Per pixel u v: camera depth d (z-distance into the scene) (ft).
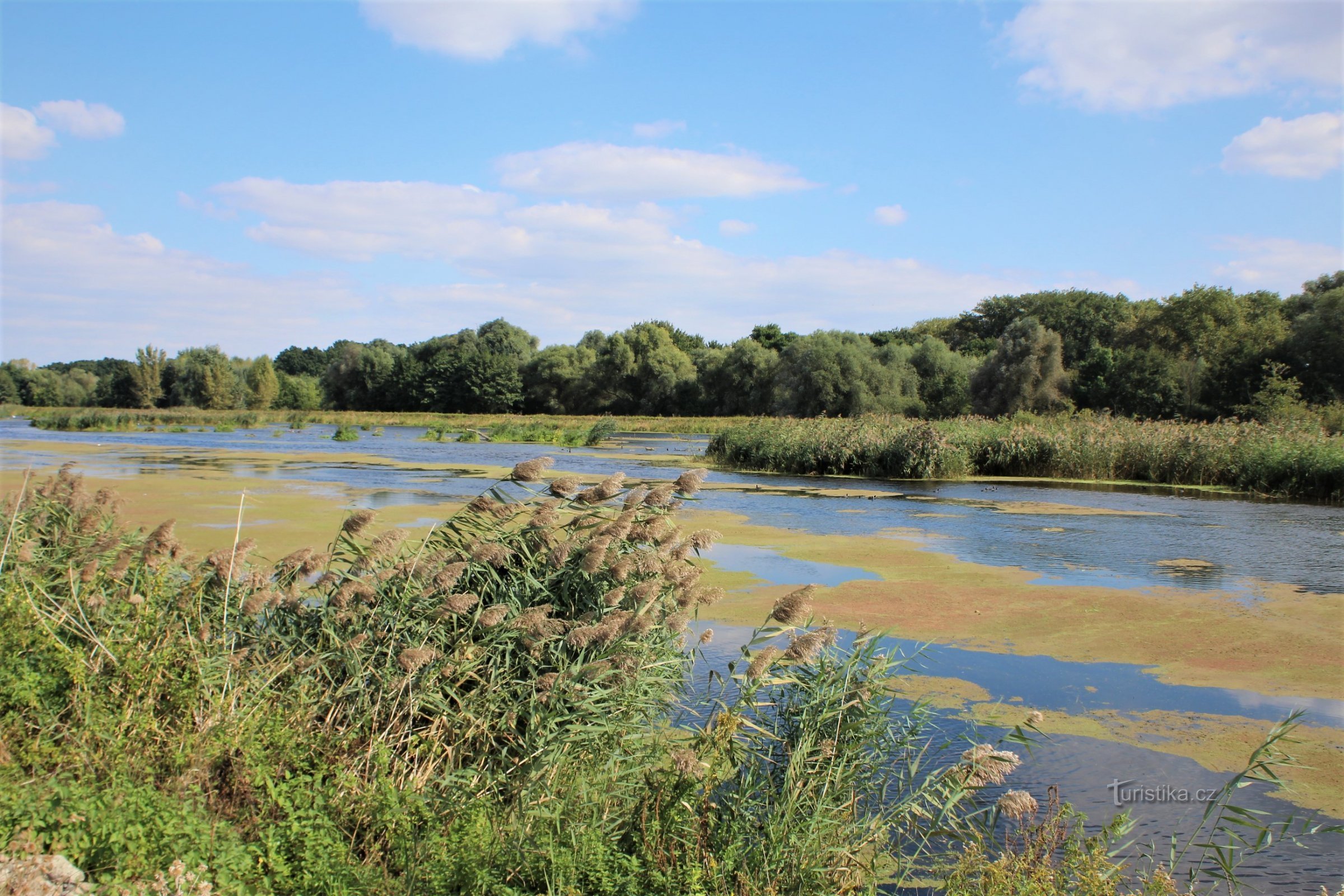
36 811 11.30
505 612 17.17
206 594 18.93
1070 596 33.35
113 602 18.94
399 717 16.34
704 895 11.80
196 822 11.84
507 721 16.31
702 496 65.57
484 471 81.76
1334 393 122.72
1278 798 17.13
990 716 21.07
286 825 12.64
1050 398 155.84
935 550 42.75
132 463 88.69
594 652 17.01
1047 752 19.12
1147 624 29.45
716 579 35.68
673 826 13.46
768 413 220.23
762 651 15.70
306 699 16.17
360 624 17.75
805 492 69.36
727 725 14.55
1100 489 73.31
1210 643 27.35
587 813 14.06
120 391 268.41
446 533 20.25
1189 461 77.92
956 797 14.11
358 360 303.07
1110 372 154.30
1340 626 29.37
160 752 14.05
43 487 27.02
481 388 274.77
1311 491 68.08
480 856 12.34
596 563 17.51
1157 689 23.16
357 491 62.64
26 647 15.96
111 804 11.83
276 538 40.55
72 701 15.21
